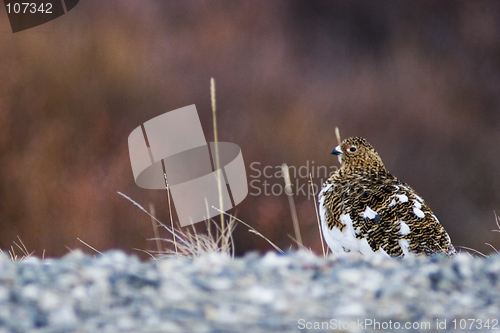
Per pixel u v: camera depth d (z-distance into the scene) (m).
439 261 12.41
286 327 9.28
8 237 48.09
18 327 9.05
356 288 11.05
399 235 15.98
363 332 9.18
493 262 12.33
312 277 11.81
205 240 17.44
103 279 10.92
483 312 9.90
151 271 11.75
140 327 9.16
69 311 9.64
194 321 9.47
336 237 17.03
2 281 10.80
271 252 13.23
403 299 10.48
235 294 10.71
